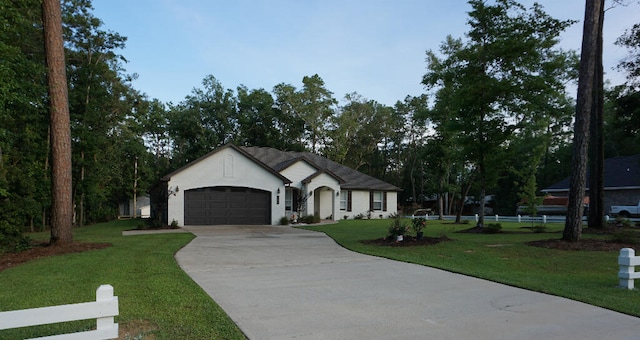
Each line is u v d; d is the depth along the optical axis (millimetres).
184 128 44094
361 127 55438
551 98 17750
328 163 34250
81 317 3854
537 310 6062
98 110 30516
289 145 47031
